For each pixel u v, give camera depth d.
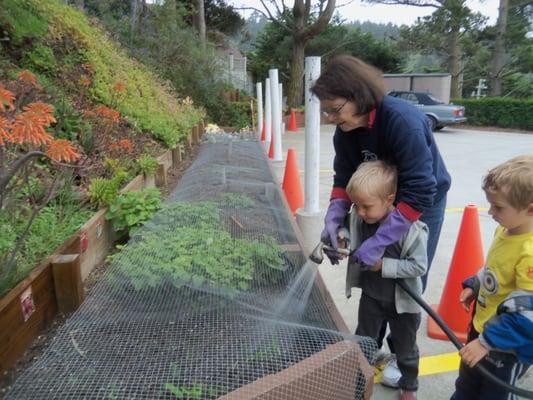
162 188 4.98
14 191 2.41
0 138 1.53
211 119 15.18
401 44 25.67
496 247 1.56
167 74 13.11
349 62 1.64
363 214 1.77
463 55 25.59
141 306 1.91
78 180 3.72
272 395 1.33
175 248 2.38
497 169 1.46
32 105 1.72
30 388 1.41
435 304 2.97
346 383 1.53
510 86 26.30
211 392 1.40
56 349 1.61
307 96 3.39
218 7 24.97
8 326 1.77
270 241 2.67
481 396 1.64
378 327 1.97
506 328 1.38
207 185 4.15
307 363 1.45
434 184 1.65
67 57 6.10
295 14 20.61
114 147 4.39
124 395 1.38
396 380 2.11
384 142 1.72
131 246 2.52
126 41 11.58
